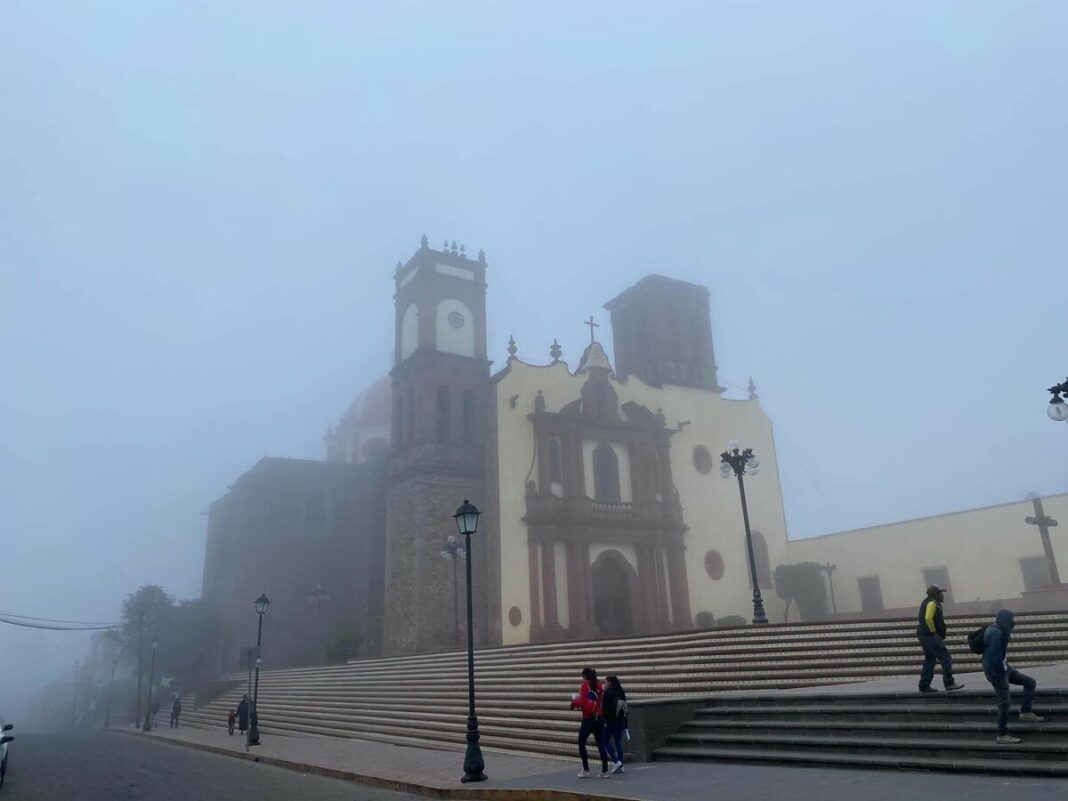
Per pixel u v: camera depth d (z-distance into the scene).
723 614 49.59
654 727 15.12
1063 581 38.28
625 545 46.81
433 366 50.34
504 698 23.66
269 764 21.44
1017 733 11.26
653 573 46.66
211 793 15.74
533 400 47.28
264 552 66.81
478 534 47.44
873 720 13.28
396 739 23.89
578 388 49.38
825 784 10.74
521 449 45.88
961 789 9.67
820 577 49.19
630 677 21.97
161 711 61.41
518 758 17.86
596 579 45.69
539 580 43.38
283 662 62.94
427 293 52.62
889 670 19.11
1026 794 9.09
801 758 12.73
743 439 55.25
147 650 65.38
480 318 54.56
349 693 33.47
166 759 24.53
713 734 14.77
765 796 10.15
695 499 51.44
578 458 46.59
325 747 23.95
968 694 12.59
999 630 11.24
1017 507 40.81
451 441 49.09
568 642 27.19
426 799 14.03
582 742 13.66
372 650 55.78
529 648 28.62
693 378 56.00
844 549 49.78
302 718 32.66
